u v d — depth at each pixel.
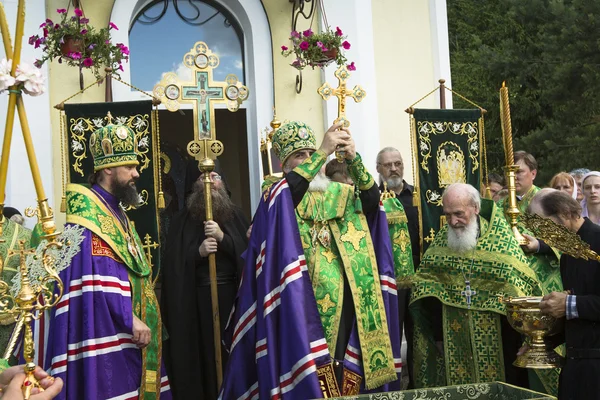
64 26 6.50
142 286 4.93
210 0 8.13
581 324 4.16
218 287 5.81
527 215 4.12
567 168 18.55
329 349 4.44
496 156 21.78
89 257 4.60
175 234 5.95
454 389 3.36
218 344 5.40
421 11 8.67
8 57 2.61
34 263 2.59
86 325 4.50
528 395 3.17
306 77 8.06
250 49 8.05
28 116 7.19
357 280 4.58
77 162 6.08
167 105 5.49
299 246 4.31
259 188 7.95
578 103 18.77
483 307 5.04
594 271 4.14
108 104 6.10
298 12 7.86
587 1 18.69
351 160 4.59
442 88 7.41
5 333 4.89
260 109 7.96
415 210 6.52
